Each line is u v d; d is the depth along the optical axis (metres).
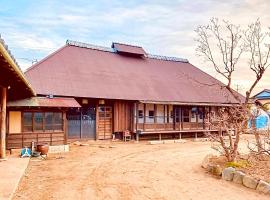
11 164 12.60
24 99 16.55
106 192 9.24
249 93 12.88
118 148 19.88
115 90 23.11
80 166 13.53
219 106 27.97
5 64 7.77
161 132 24.39
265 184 9.38
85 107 22.19
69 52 25.53
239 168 11.37
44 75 21.23
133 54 30.16
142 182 10.60
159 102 23.80
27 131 16.41
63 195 8.85
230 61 13.48
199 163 14.59
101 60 26.78
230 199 8.68
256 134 13.47
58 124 17.42
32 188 9.55
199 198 8.76
